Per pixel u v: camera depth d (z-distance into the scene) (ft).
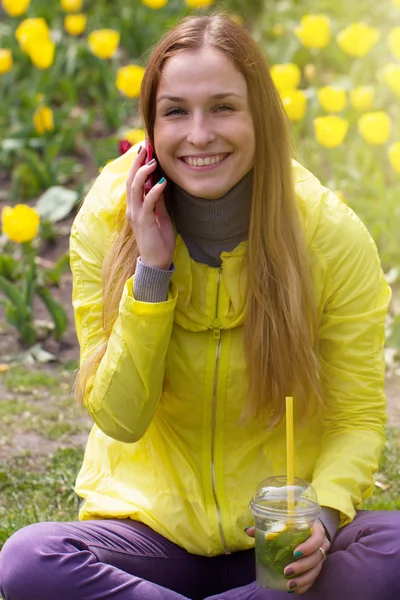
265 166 9.39
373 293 9.77
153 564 9.49
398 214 19.75
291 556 8.56
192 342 9.70
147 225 9.17
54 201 22.56
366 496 9.76
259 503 8.65
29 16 28.66
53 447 14.88
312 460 9.95
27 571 8.75
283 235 9.46
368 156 21.31
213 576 9.86
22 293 19.10
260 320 9.46
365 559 8.78
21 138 24.70
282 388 9.57
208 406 9.73
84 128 25.61
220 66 9.06
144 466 9.93
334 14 27.63
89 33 28.63
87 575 8.73
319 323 9.85
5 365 17.81
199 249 9.73
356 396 9.75
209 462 9.82
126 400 9.29
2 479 13.71
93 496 9.97
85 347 9.88
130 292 9.23
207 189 9.25
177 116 9.21
